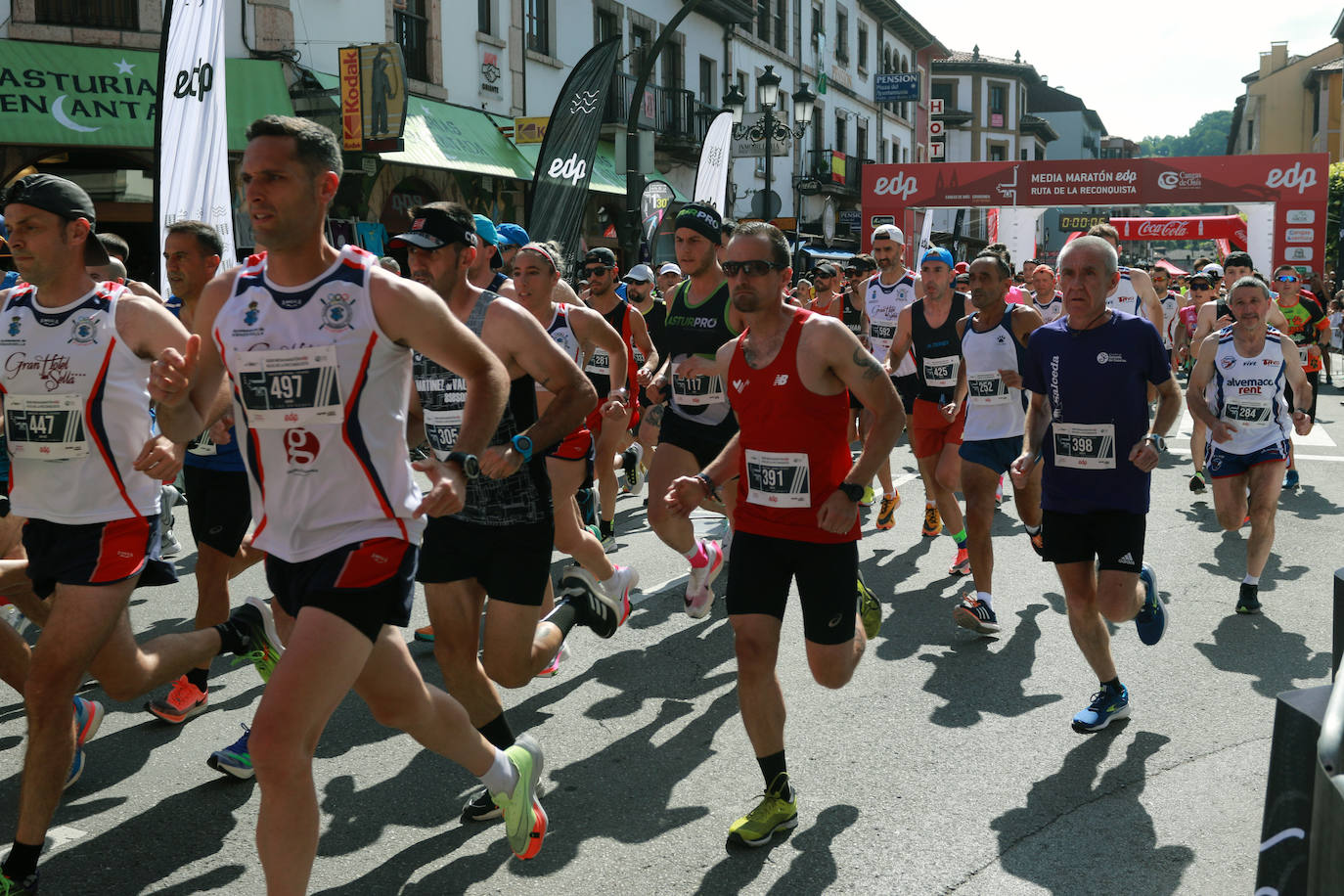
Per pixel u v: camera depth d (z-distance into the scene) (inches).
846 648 133.9
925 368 253.6
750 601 131.3
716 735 162.1
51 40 518.9
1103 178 949.8
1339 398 646.5
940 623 217.6
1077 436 158.9
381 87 560.4
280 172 92.0
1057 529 162.1
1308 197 916.0
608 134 885.2
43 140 500.7
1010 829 130.7
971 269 214.5
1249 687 179.3
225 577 172.1
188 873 122.0
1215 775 145.4
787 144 1195.3
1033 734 160.1
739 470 137.5
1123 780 144.1
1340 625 101.5
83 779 147.2
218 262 167.0
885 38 1644.9
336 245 605.3
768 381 130.4
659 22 982.4
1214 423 225.8
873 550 283.1
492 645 135.6
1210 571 257.8
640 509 347.6
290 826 91.0
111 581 122.5
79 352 122.3
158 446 108.2
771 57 1235.2
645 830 131.6
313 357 94.3
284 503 98.0
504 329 129.1
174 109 334.6
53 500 122.9
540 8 825.5
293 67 589.9
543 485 136.3
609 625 156.3
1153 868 121.3
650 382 220.5
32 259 122.4
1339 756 65.2
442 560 130.6
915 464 425.7
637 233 572.7
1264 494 222.1
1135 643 203.2
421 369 137.3
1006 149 2561.5
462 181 713.0
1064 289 159.5
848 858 124.0
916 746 155.7
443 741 111.2
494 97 761.6
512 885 119.0
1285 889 77.8
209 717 169.8
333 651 93.7
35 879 114.3
